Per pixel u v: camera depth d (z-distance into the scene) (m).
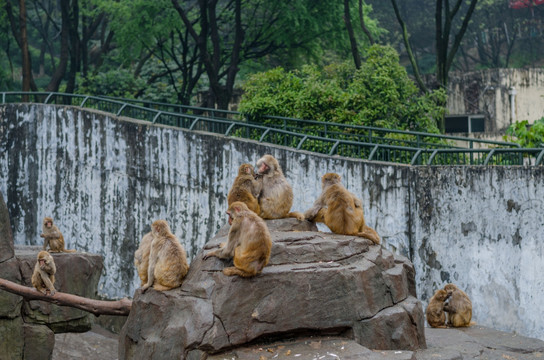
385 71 21.50
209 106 27.42
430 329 12.38
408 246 15.83
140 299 10.16
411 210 15.80
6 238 14.17
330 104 21.17
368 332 9.66
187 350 9.14
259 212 10.64
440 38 24.14
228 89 26.58
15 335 14.18
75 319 15.39
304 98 21.05
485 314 14.77
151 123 19.95
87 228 20.95
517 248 14.32
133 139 20.12
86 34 33.09
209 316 9.17
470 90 34.56
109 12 30.62
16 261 14.31
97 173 20.77
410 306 10.23
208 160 18.83
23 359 14.41
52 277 12.62
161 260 9.91
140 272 10.39
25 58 28.31
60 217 21.42
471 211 15.02
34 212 21.81
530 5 48.12
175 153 19.39
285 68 32.00
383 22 49.78
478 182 14.94
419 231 15.69
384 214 16.14
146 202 19.89
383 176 16.14
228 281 9.28
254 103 21.00
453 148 18.06
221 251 9.54
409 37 50.56
